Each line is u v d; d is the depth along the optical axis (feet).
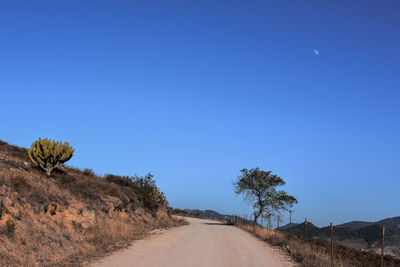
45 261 33.73
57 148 63.05
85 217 52.49
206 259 43.14
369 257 65.46
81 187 63.93
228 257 46.14
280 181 146.20
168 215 111.45
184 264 38.65
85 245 43.80
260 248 59.52
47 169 62.13
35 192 45.70
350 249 74.95
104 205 64.03
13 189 41.91
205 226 118.83
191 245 56.29
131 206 79.30
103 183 76.69
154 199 101.50
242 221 166.09
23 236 35.88
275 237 75.41
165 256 43.19
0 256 30.35
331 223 45.24
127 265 36.01
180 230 87.04
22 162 61.26
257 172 149.07
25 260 32.07
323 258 46.83
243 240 72.69
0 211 35.81
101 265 35.27
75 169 84.64
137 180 103.86
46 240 38.58
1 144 81.92
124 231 57.93
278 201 142.31
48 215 44.34
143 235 63.87
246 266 40.16
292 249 56.03
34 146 63.26
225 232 92.79
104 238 49.60
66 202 51.16
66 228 45.27
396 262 64.03
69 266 33.14
